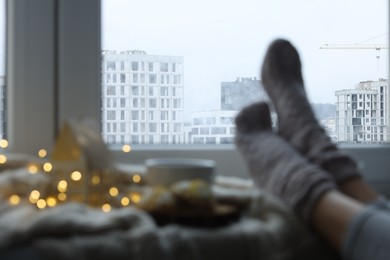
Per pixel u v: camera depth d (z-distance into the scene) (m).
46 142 1.01
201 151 1.05
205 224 0.64
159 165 0.77
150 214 0.64
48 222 0.54
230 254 0.60
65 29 1.00
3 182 0.72
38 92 1.00
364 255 0.59
